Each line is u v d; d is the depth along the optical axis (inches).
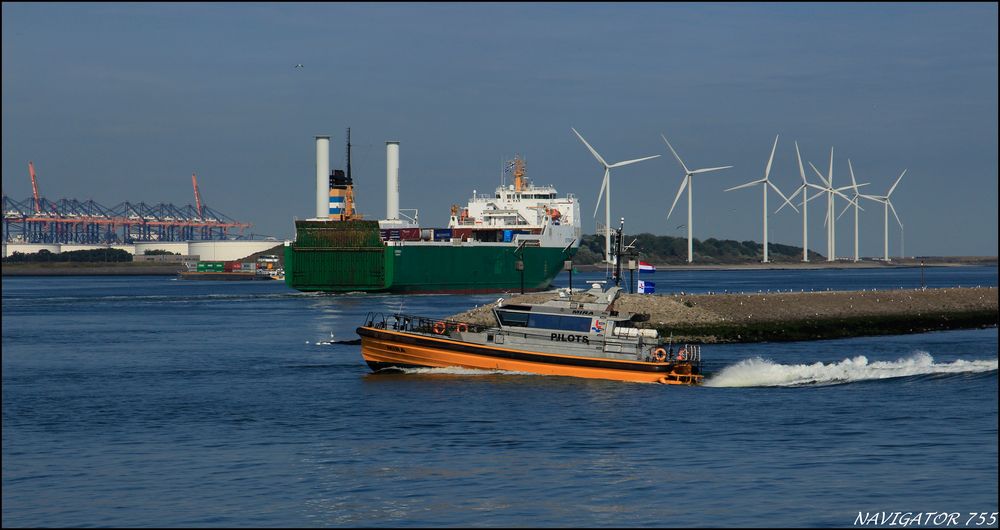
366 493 2659.9
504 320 4303.6
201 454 3068.4
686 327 6117.1
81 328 7731.3
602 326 4195.4
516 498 2608.3
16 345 6363.2
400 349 4362.7
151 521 2459.4
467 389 3993.6
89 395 4180.6
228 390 4237.2
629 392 3929.6
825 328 6496.1
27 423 3567.9
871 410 3617.1
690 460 2940.5
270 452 3078.2
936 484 2699.3
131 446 3184.1
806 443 3132.4
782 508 2522.1
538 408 3644.2
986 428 3312.0
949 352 5541.3
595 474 2807.6
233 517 2484.0
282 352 5713.6
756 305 7017.7
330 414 3624.5
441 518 2469.2
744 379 4197.8
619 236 4365.2
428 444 3149.6
